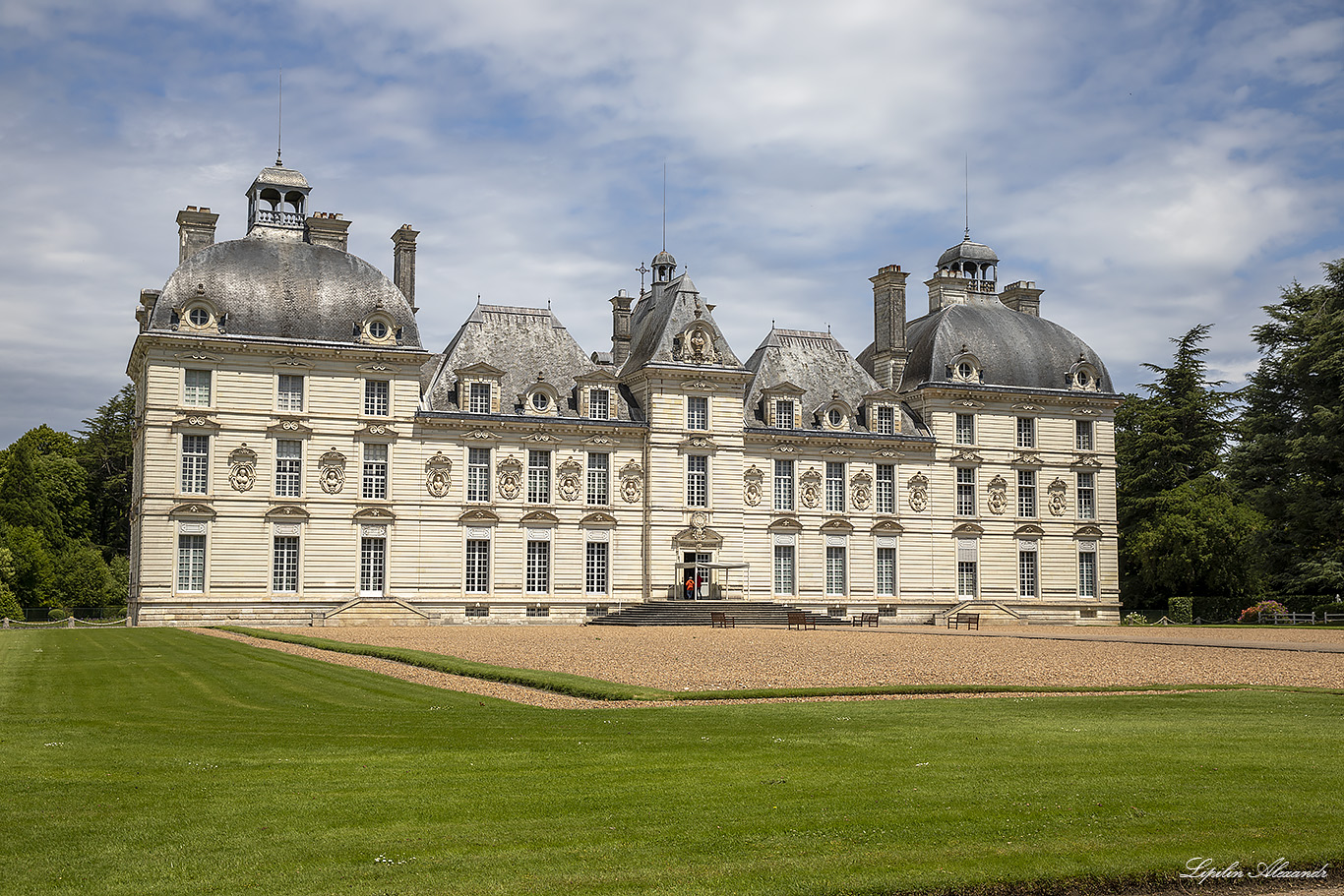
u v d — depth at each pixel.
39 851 14.52
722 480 84.81
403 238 84.06
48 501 100.50
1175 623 90.38
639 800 17.16
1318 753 20.95
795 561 86.50
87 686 32.56
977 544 91.12
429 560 77.62
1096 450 94.81
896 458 90.00
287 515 74.38
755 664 41.47
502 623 78.75
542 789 17.83
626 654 45.59
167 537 71.69
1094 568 93.94
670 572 82.81
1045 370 94.56
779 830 15.61
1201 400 105.62
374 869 13.92
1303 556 82.00
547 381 81.62
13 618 87.38
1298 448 78.69
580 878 13.70
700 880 13.68
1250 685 34.78
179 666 38.56
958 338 93.00
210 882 13.44
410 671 38.44
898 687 32.78
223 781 18.31
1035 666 40.97
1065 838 15.37
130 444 113.44
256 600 73.19
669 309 86.12
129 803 16.81
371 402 77.19
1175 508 94.88
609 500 82.56
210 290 74.19
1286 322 90.88
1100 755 20.70
